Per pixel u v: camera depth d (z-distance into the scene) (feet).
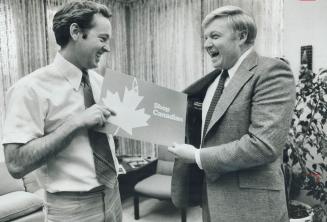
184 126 4.06
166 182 10.19
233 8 3.81
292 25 9.01
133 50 14.48
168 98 3.95
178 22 12.78
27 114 3.13
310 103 7.66
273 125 3.41
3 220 8.01
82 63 3.44
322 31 8.41
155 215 10.71
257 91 3.59
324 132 8.13
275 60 3.66
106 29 3.37
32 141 3.07
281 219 3.75
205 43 4.04
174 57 13.01
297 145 7.76
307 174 7.64
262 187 3.68
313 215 7.49
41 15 11.30
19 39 10.69
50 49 11.61
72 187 3.35
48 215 3.50
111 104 3.50
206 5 11.90
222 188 3.83
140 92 3.72
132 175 11.41
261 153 3.39
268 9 10.01
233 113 3.68
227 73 4.13
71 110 3.39
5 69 10.32
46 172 3.44
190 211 10.98
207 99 4.47
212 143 3.86
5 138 3.06
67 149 3.36
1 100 10.21
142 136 3.69
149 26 13.79
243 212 3.73
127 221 10.25
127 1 14.30
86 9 3.24
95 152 3.46
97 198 3.52
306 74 7.78
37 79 3.26
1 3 10.19
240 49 3.93
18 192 9.16
